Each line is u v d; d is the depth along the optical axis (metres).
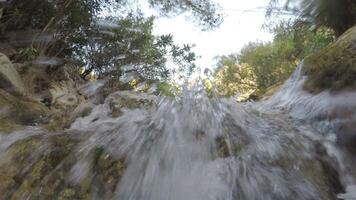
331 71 2.85
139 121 2.43
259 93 4.62
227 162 2.06
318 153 2.32
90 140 2.32
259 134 2.38
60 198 1.98
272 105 3.29
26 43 6.07
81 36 6.66
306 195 1.97
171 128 2.31
